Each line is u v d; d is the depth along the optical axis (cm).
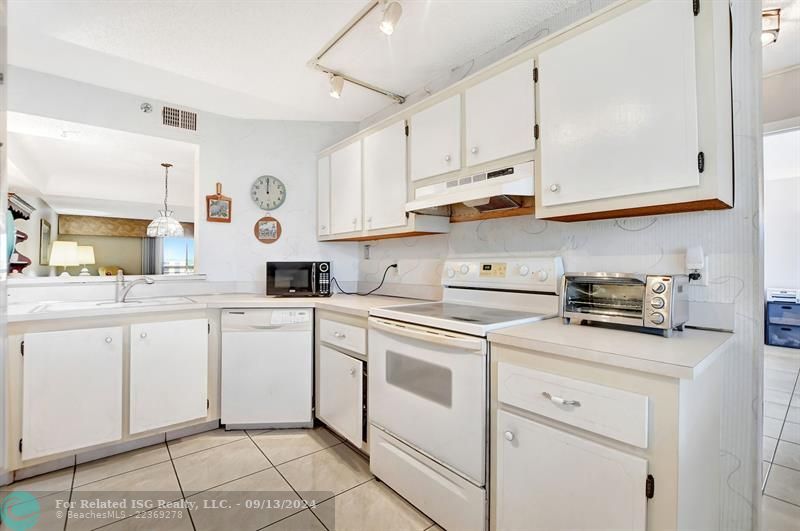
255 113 292
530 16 183
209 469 197
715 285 138
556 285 170
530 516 122
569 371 113
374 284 304
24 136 331
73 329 195
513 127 166
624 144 131
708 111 114
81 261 655
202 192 284
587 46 140
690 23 117
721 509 136
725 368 135
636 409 98
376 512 164
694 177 117
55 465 194
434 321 156
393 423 175
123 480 186
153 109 265
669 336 124
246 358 238
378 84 247
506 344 129
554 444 115
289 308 241
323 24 185
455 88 193
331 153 288
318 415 242
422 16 181
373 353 189
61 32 189
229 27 186
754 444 130
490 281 197
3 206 95
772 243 468
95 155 394
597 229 168
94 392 199
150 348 215
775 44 206
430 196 203
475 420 137
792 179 454
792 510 164
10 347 179
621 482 101
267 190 302
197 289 280
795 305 440
